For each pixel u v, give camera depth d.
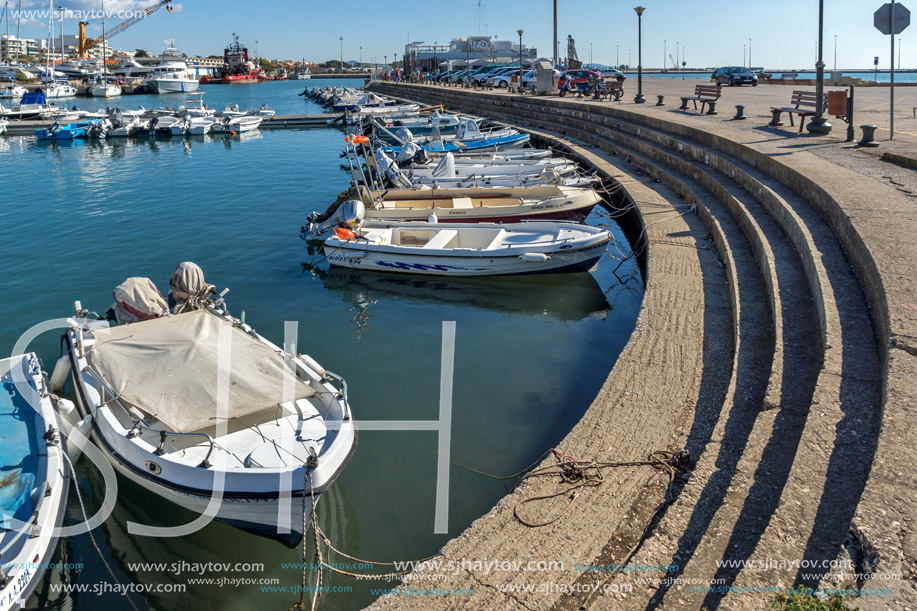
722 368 7.79
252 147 38.97
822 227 9.97
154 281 14.59
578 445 6.42
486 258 13.95
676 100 32.84
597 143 26.89
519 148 27.22
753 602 3.72
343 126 50.72
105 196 24.00
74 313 12.77
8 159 34.06
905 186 10.86
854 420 5.18
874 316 6.82
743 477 5.11
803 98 19.72
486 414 8.80
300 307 13.05
